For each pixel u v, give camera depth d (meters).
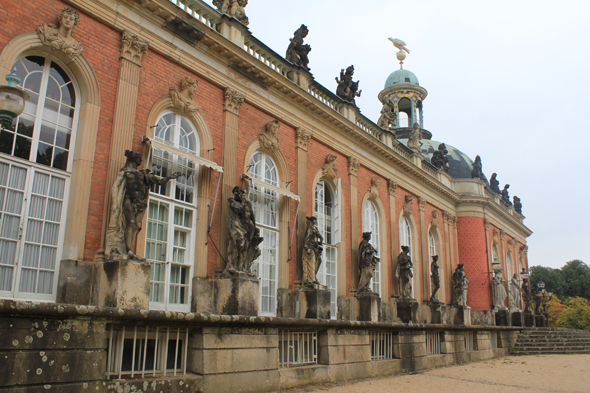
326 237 22.38
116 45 13.91
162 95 15.07
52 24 12.38
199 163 15.41
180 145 15.72
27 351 8.94
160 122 15.18
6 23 11.45
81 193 12.39
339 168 23.48
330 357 16.94
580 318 77.06
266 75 18.69
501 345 33.09
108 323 10.60
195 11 16.83
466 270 36.62
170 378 11.62
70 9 12.62
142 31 14.59
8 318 8.73
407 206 29.31
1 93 8.08
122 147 13.44
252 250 15.95
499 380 19.28
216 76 16.98
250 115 18.45
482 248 37.09
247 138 18.11
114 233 12.20
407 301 25.03
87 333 9.98
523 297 45.81
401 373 20.39
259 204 18.72
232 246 15.53
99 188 12.84
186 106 15.63
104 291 11.80
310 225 19.62
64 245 12.13
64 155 12.62
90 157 12.73
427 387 16.55
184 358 12.69
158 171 14.84
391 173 27.97
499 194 46.75
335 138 23.25
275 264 18.98
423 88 45.56
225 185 16.58
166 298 14.41
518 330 37.50
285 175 19.77
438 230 33.59
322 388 15.28
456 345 25.95
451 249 35.25
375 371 18.95
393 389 15.77
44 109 12.34
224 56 17.23
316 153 22.06
